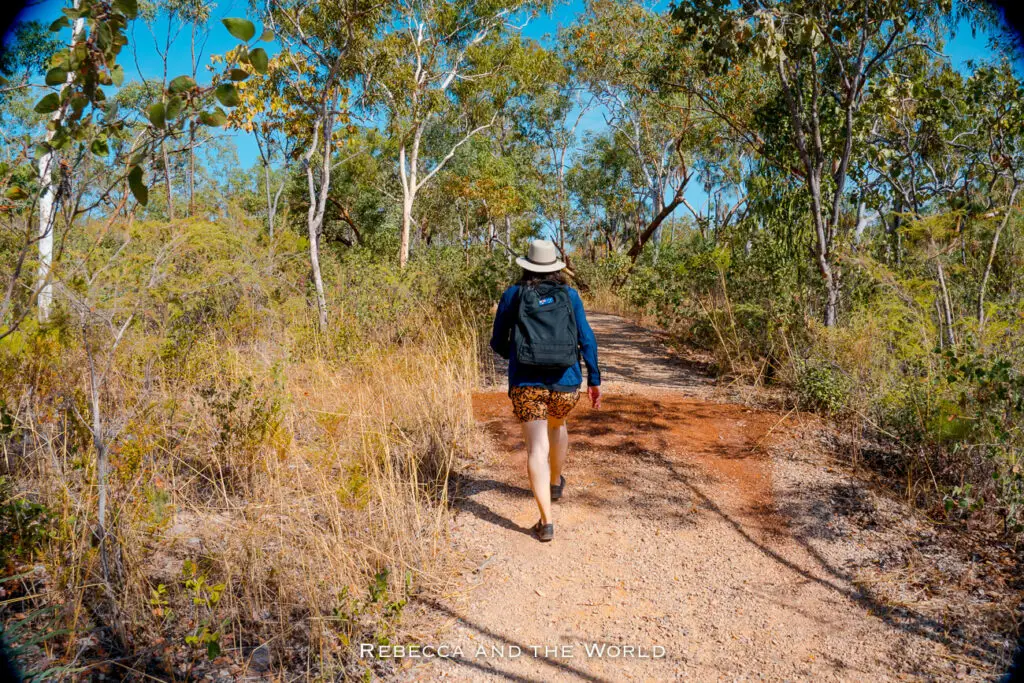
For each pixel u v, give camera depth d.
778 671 3.00
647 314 14.09
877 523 4.23
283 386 4.89
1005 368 4.20
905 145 10.93
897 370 5.66
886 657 3.07
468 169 29.47
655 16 20.45
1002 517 4.19
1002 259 6.92
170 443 4.36
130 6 2.53
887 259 8.77
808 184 8.77
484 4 20.19
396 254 22.75
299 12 9.87
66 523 3.27
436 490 4.64
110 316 4.04
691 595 3.62
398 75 16.39
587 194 36.91
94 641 2.90
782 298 8.33
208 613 3.06
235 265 5.99
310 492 4.08
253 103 9.77
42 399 4.43
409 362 6.88
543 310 3.91
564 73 26.62
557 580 3.75
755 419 6.21
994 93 8.95
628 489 4.73
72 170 2.73
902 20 8.14
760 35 7.92
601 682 2.95
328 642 3.03
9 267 3.60
